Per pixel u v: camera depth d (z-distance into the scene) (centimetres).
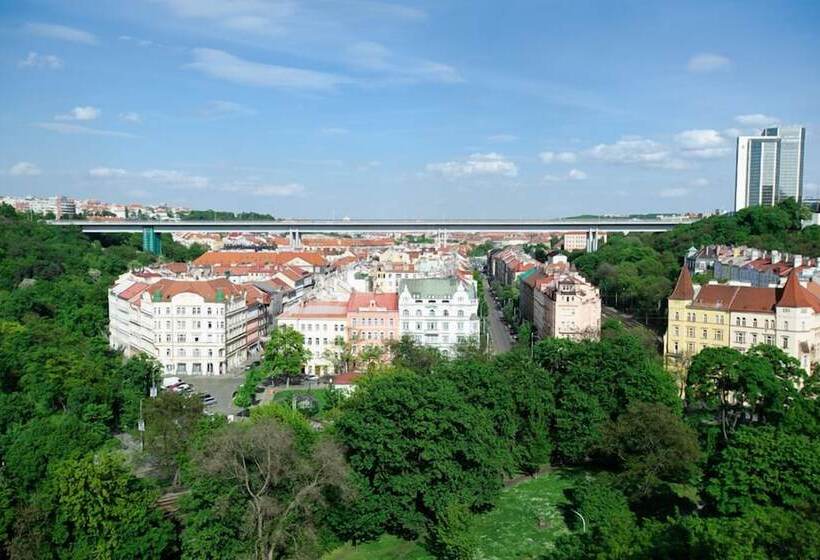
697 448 12250
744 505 10019
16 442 11350
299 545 10188
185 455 12044
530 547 11162
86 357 18225
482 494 11888
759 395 14062
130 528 9650
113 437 15338
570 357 15662
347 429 11931
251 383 18288
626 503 11862
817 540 7450
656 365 15700
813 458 10125
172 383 19850
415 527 11294
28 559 9094
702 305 19825
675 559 7950
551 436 14650
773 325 18362
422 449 11419
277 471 10256
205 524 10169
